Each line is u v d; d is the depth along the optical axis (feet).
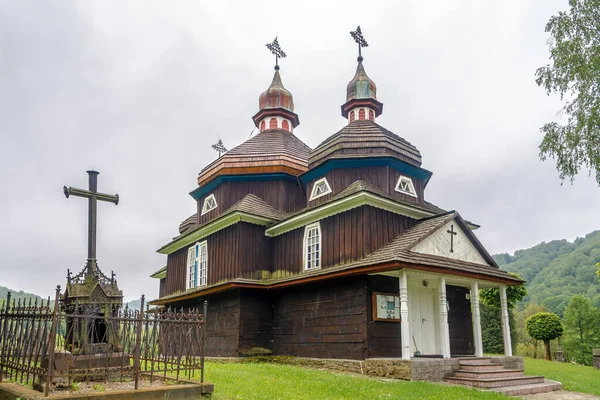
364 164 62.59
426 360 43.86
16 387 25.55
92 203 40.42
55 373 25.88
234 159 73.77
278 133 83.97
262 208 68.33
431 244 50.06
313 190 66.33
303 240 61.46
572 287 319.06
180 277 79.51
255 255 65.36
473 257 54.95
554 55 52.80
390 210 55.57
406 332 44.29
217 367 45.44
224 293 64.54
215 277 68.33
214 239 70.74
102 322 32.22
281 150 75.56
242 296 61.26
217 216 74.49
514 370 48.11
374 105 76.33
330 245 56.90
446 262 49.11
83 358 29.35
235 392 31.53
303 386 36.06
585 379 55.21
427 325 54.54
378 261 45.70
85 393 22.89
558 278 348.79
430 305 55.77
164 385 27.63
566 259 372.17
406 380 42.45
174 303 78.33
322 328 53.93
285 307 61.00
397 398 33.12
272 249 67.15
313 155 68.44
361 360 47.88
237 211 63.52
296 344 57.62
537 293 341.41
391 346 49.57
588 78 50.03
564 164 52.16
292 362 55.67
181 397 26.16
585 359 179.32
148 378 30.99
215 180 75.05
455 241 53.06
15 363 27.58
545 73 53.06
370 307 49.08
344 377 41.50
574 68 50.31
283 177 73.26
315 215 59.00
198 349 33.99
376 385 37.93
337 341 51.44
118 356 30.78
